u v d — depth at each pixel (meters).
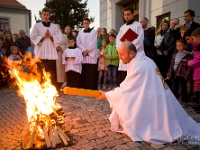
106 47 6.09
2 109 4.14
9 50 7.02
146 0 7.77
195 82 3.67
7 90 6.15
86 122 3.22
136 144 2.42
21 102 4.69
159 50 5.21
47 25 5.12
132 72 2.54
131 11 4.54
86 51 5.68
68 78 5.71
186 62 4.07
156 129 2.48
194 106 4.10
